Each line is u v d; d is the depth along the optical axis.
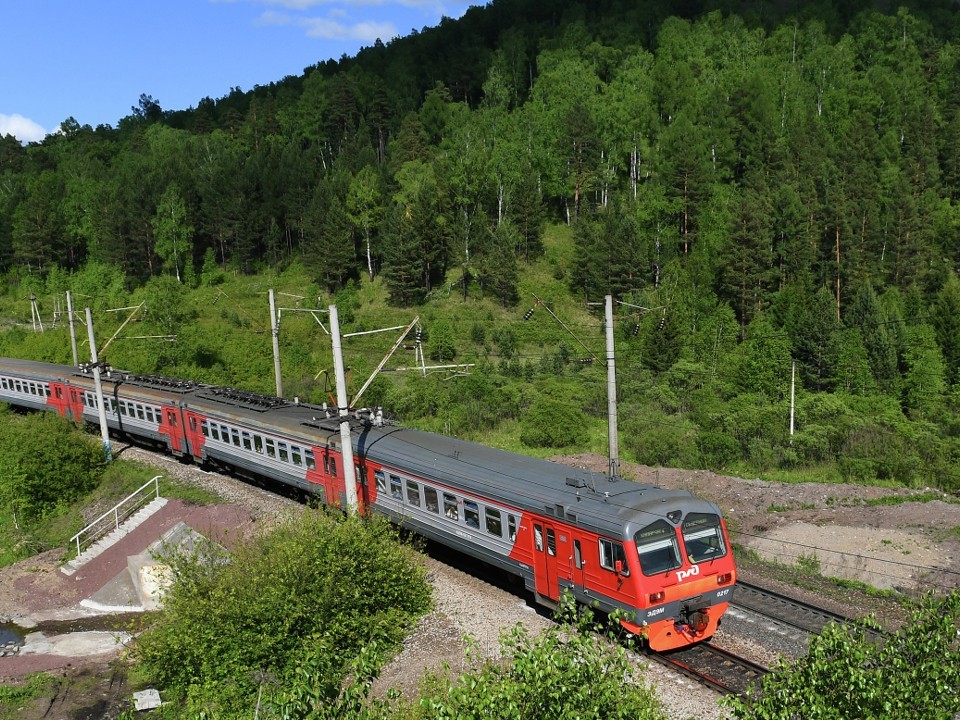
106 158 132.50
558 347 59.62
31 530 32.09
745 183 82.75
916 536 24.88
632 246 68.38
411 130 96.00
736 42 107.44
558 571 17.66
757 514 28.28
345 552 17.61
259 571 17.28
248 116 123.38
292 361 53.41
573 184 85.31
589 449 39.12
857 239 65.38
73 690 19.34
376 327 70.44
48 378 44.38
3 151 140.12
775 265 68.12
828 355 49.41
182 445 34.53
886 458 33.16
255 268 93.62
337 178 88.19
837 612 18.62
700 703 14.35
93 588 26.44
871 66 107.25
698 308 62.44
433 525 21.64
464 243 77.38
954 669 8.96
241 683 15.12
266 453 28.98
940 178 83.50
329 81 123.38
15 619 24.94
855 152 81.56
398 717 12.29
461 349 63.47
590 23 123.06
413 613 18.67
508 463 20.56
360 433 25.03
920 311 57.31
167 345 54.41
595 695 9.61
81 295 89.50
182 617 16.88
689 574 16.22
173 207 91.38
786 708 9.23
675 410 46.41
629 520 16.05
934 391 46.94
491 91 105.75
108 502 32.78
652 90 96.81
